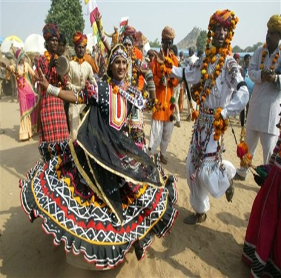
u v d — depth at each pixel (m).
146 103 3.04
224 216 3.84
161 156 5.48
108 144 2.48
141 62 4.26
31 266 2.89
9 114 9.51
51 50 4.32
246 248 2.92
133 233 2.55
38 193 2.46
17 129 7.53
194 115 3.27
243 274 2.87
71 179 2.57
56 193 2.46
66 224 2.34
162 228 2.74
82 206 2.49
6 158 5.45
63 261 2.95
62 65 3.11
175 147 6.50
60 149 3.10
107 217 2.48
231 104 2.88
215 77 3.02
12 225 3.47
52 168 2.63
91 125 2.50
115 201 2.51
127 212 2.63
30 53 14.45
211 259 3.06
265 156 4.52
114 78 2.65
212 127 3.10
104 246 2.37
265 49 4.26
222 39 2.99
